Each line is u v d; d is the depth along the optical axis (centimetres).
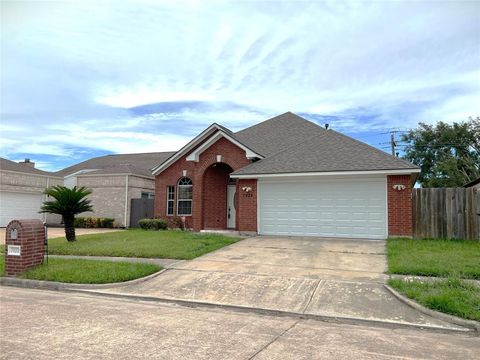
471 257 998
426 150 3669
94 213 2445
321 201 1534
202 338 528
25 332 542
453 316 622
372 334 566
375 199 1455
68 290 862
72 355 455
